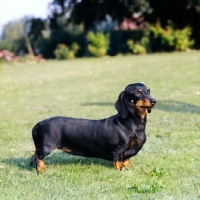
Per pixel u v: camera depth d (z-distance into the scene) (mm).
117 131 6562
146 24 34000
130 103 6512
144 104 6379
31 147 8797
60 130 6676
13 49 36094
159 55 29125
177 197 5391
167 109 12016
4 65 29531
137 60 27062
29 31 35500
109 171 6676
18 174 6863
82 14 33844
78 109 13156
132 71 22016
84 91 17250
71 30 38656
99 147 6668
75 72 23578
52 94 17141
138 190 5664
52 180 6402
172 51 31578
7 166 7391
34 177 6582
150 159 7301
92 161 7387
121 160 6668
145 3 31672
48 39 35406
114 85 18234
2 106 15148
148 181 6098
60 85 19469
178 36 30812
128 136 6535
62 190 5891
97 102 14312
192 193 5543
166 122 10328
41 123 6711
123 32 33438
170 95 14602
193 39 32000
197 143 8273
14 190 5984
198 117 10695
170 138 8773
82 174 6617
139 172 6605
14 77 23141
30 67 27609
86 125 6699
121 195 5566
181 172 6500
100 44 31844
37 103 15234
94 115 11906
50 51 35125
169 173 6457
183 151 7758
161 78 18859
